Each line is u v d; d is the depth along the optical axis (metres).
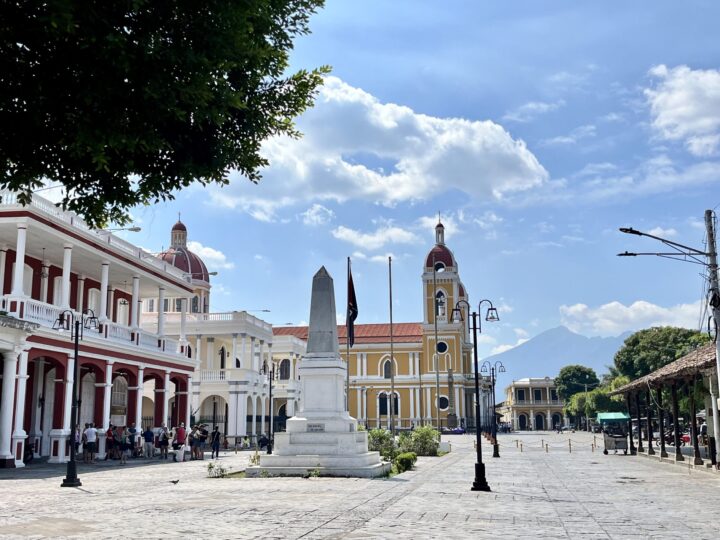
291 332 115.00
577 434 102.88
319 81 10.29
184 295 48.59
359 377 107.19
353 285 38.16
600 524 13.44
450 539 11.18
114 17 7.57
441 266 107.19
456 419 100.00
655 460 37.94
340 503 15.98
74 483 20.81
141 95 7.84
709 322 24.88
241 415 55.72
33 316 30.14
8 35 7.36
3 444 28.16
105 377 36.00
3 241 33.44
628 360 91.69
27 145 8.32
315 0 10.00
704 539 11.77
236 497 17.30
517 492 19.84
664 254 23.77
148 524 12.64
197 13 8.02
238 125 9.63
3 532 11.73
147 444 36.22
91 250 35.31
